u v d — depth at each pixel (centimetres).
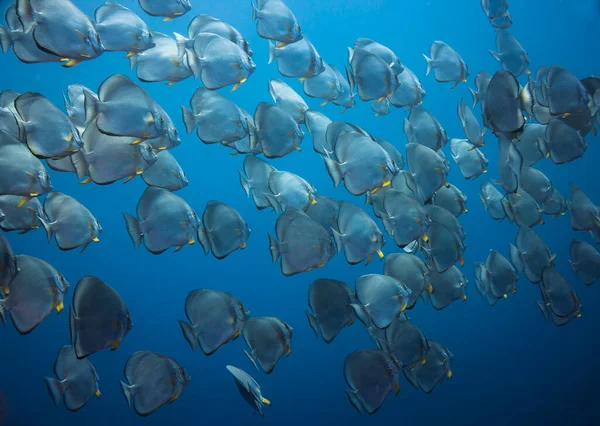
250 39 488
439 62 365
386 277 281
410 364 287
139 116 243
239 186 490
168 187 300
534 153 354
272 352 279
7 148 233
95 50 231
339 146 286
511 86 288
